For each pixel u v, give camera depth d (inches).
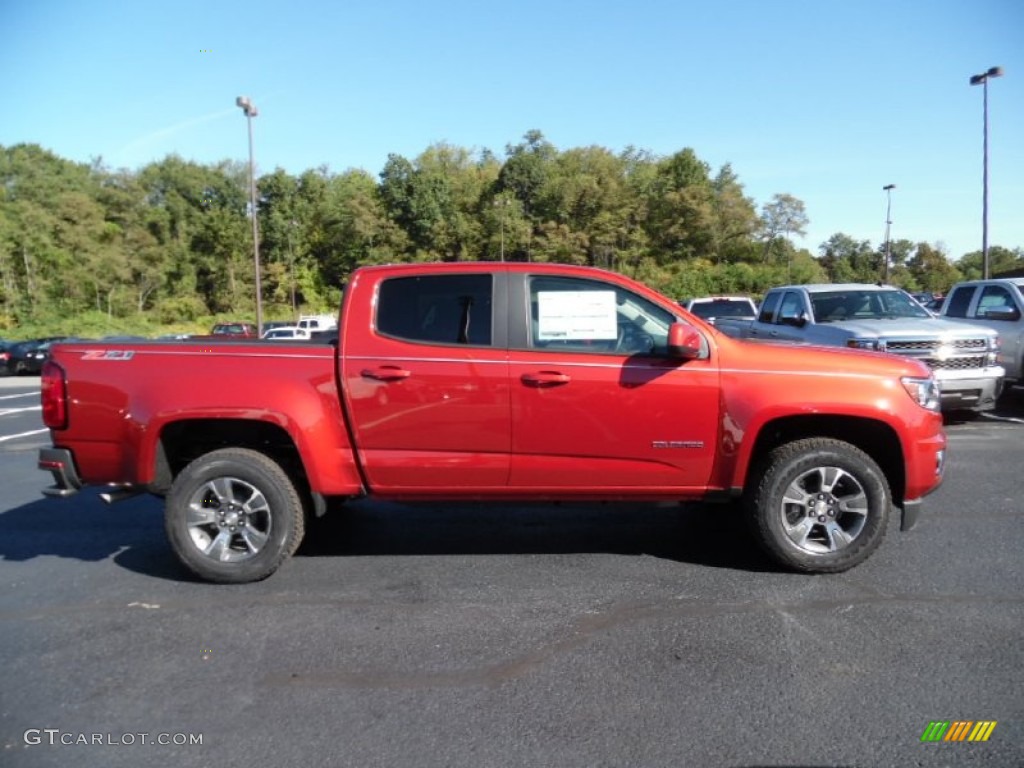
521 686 128.3
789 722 115.8
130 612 162.7
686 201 2797.7
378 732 115.0
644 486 176.9
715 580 175.9
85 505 261.9
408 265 178.5
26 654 142.9
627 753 108.5
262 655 141.3
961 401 357.7
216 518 176.9
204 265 3075.8
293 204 3316.9
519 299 176.4
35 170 2696.9
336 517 236.1
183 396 171.8
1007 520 218.8
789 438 185.0
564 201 2898.6
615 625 152.1
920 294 1499.8
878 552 192.7
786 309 443.5
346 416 174.2
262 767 106.5
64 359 174.7
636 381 171.9
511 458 174.6
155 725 117.8
